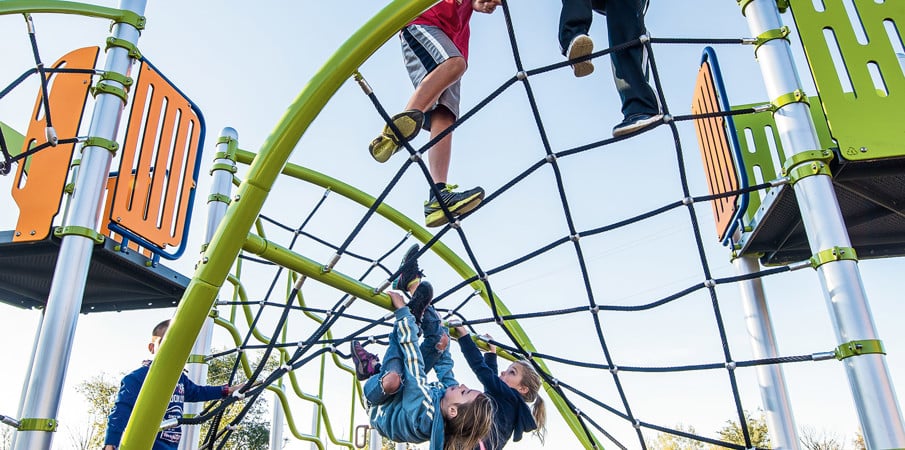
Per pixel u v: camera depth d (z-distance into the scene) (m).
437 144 3.16
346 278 3.44
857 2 3.08
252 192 2.53
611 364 3.41
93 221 3.46
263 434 27.67
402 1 2.51
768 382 3.96
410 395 3.04
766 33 2.89
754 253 4.21
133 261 4.18
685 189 2.94
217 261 2.53
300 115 2.50
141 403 2.53
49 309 3.21
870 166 2.90
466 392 3.12
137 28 3.85
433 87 2.87
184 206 4.71
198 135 4.98
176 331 2.53
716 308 3.04
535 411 3.83
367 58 2.53
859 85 2.90
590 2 2.85
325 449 6.82
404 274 3.87
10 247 3.81
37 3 3.35
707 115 2.79
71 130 3.93
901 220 3.87
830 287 2.55
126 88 3.76
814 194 2.67
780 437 3.80
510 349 3.94
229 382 4.81
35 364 3.09
